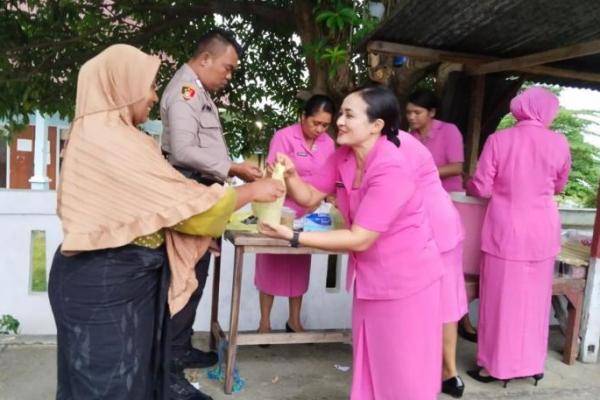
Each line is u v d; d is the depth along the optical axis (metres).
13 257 3.48
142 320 1.92
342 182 2.23
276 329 3.74
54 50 5.05
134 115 1.88
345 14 3.68
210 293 3.63
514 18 3.42
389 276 2.10
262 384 2.97
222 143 2.65
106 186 1.75
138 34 5.46
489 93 4.73
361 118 1.97
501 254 2.97
